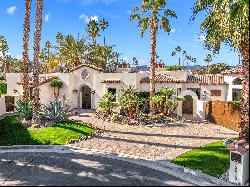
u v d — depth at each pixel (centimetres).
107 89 3222
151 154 1581
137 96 2855
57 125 2162
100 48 6091
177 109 2897
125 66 4638
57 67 5900
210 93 3262
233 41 1375
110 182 1181
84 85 3344
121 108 2716
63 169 1357
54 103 2422
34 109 2238
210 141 1864
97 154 1605
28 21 2528
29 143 1823
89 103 3441
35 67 2320
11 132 2041
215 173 1259
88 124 2336
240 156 1149
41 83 3111
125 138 1952
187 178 1233
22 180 1227
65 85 3316
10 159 1535
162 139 1925
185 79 3195
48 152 1658
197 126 2398
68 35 5631
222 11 1407
